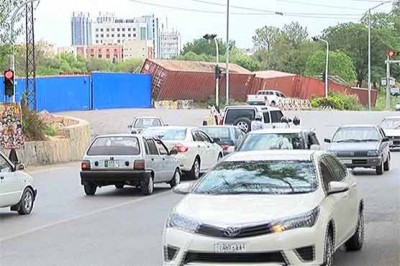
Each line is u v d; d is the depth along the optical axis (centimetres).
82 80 10294
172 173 3622
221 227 1351
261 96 11000
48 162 5791
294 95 13600
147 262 1733
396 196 3133
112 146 3316
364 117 10312
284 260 1346
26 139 5750
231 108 5394
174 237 1386
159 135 4022
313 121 10006
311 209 1422
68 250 1911
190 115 9806
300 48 19475
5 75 5366
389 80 13412
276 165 1631
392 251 1867
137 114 9844
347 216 1697
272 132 3119
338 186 1562
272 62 19100
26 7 7206
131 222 2433
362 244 1906
